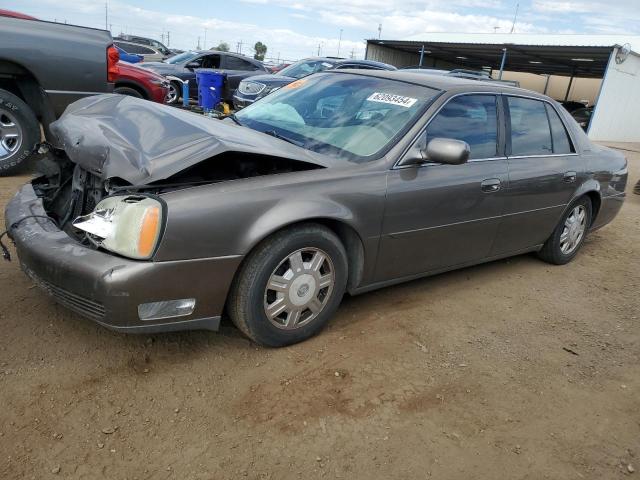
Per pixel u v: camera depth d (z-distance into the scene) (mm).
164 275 2541
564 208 4805
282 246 2855
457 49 29188
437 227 3643
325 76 4277
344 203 3066
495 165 3951
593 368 3404
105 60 6039
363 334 3424
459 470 2418
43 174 3570
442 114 3631
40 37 5629
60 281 2592
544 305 4254
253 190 2770
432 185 3490
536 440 2676
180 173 2777
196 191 2633
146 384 2695
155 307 2590
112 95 3797
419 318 3742
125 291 2479
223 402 2639
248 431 2475
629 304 4477
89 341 2969
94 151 2824
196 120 3221
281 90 4398
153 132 2947
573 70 34312
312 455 2389
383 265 3480
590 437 2752
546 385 3150
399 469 2377
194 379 2775
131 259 2508
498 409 2873
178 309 2662
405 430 2617
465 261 4121
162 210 2500
